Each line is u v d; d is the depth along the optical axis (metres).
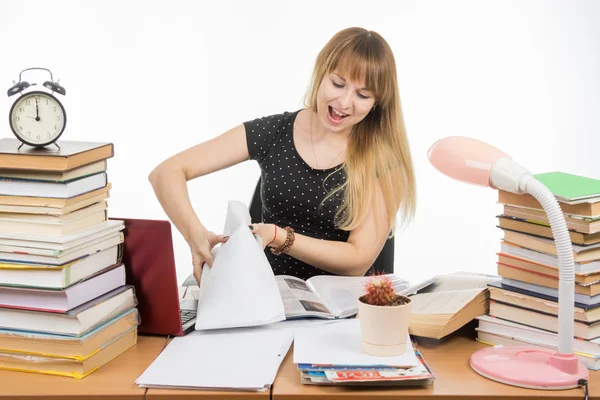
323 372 1.26
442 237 4.51
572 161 4.45
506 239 1.48
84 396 1.23
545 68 4.39
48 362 1.32
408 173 2.19
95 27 4.32
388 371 1.26
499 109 4.44
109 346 1.38
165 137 4.42
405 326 1.30
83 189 1.38
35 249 1.30
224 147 2.18
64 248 1.29
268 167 2.22
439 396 1.23
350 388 1.25
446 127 4.46
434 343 1.48
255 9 4.32
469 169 1.35
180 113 4.41
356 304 1.63
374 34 2.01
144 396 1.23
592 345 1.35
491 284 1.50
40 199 1.33
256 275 1.50
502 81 4.41
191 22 4.33
